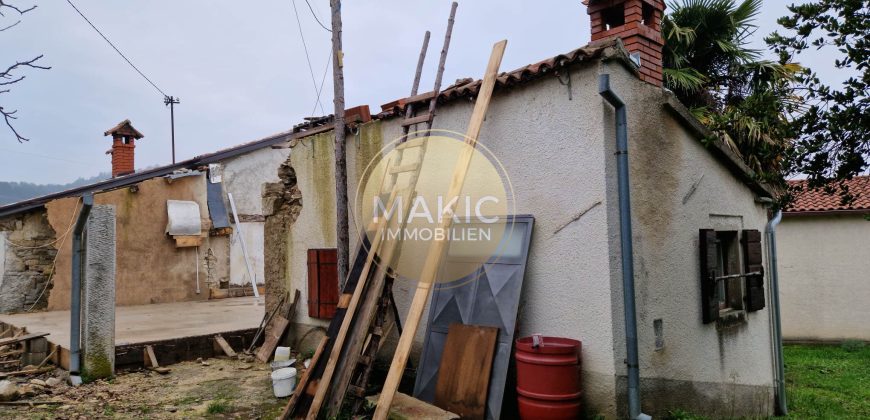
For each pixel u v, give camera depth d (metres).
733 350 5.75
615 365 4.13
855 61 3.45
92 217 5.94
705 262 5.25
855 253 11.52
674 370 4.80
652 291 4.64
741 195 6.21
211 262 12.73
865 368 9.27
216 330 7.47
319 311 6.74
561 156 4.56
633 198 4.53
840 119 3.54
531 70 4.66
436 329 5.03
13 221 10.52
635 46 4.90
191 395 5.42
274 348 6.98
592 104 4.38
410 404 4.50
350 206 6.50
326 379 4.55
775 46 3.84
